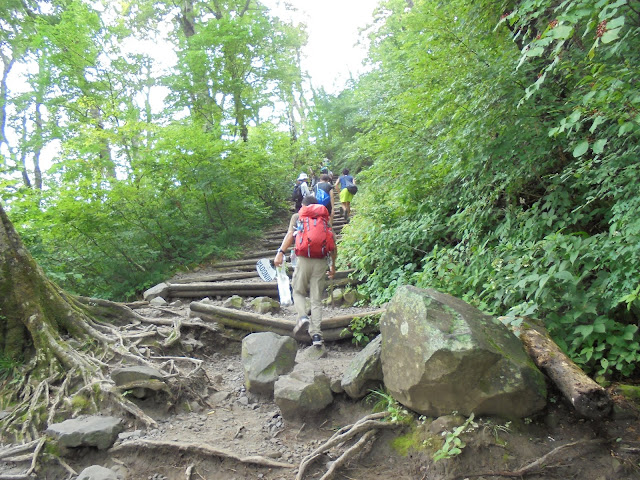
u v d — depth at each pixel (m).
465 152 4.51
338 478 2.69
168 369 3.92
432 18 5.25
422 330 2.78
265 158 11.91
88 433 2.90
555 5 3.51
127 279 7.55
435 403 2.78
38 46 9.97
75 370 3.68
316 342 4.35
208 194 9.47
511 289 3.59
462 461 2.53
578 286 3.35
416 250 6.18
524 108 3.95
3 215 4.29
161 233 8.61
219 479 2.74
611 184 3.43
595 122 2.62
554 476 2.40
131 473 2.79
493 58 4.51
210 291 6.54
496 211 5.02
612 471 2.36
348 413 3.33
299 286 4.56
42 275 4.33
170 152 9.05
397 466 2.70
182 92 13.34
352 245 7.52
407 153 6.35
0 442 3.11
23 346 3.98
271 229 11.88
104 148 9.17
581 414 2.71
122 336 4.34
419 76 5.43
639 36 3.07
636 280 2.87
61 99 10.41
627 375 2.94
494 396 2.64
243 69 14.23
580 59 3.84
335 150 22.48
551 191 4.31
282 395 3.25
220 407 3.61
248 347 3.92
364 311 5.44
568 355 3.06
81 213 7.20
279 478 2.71
